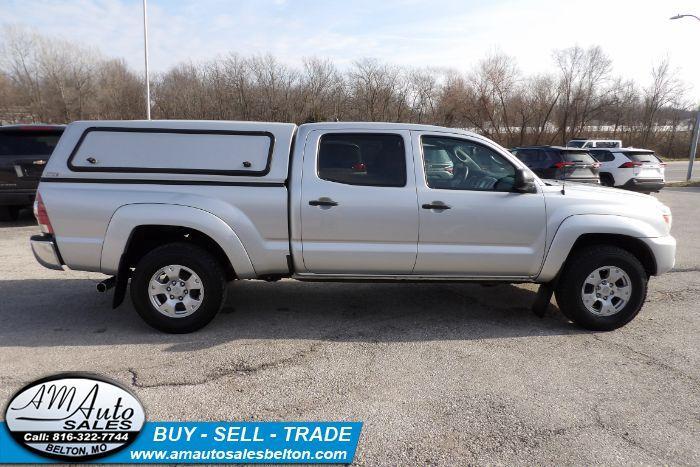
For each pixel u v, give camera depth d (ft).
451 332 14.21
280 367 11.74
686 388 11.05
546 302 15.16
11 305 15.96
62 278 19.19
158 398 10.21
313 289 18.37
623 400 10.47
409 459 8.43
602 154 51.75
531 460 8.43
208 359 12.08
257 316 15.31
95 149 13.29
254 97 122.52
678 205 44.65
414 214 13.58
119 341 13.12
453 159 14.21
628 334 14.26
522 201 13.89
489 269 14.15
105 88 145.79
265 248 13.64
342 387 10.82
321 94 123.13
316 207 13.41
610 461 8.43
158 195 13.09
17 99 151.53
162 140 13.38
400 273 14.14
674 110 144.05
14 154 28.40
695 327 14.88
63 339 13.20
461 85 133.18
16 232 28.14
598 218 14.02
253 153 13.48
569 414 9.87
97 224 13.10
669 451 8.73
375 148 13.85
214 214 13.17
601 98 135.85
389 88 126.11
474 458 8.46
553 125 138.72
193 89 125.08
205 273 13.37
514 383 11.13
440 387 10.89
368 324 14.76
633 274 14.14
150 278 13.30
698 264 22.72
